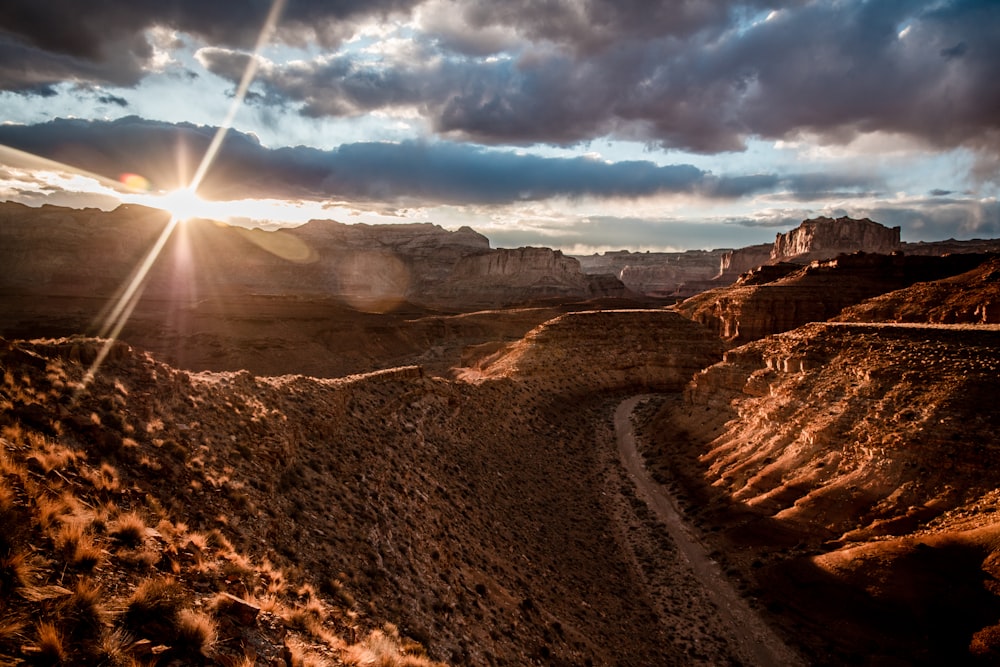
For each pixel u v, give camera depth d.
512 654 24.69
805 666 30.77
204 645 10.84
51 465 14.71
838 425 45.56
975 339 46.72
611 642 31.78
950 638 26.98
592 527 48.16
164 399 24.98
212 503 19.47
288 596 16.41
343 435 36.31
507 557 35.88
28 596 9.60
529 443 62.47
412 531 29.73
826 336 60.41
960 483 35.56
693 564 42.50
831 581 33.88
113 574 11.80
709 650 33.12
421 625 21.58
